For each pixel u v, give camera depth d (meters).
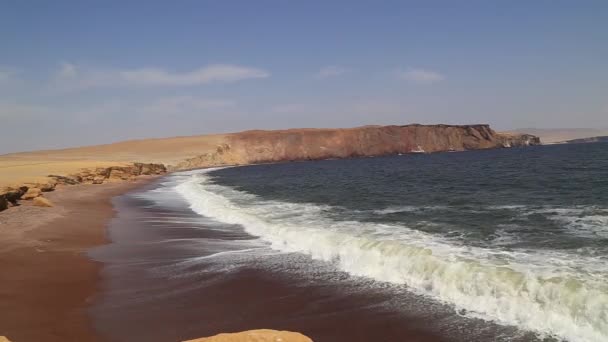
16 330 7.88
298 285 10.12
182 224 19.00
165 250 14.07
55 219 18.89
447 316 7.89
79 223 18.62
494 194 23.91
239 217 19.58
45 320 8.38
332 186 35.66
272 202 25.33
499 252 10.85
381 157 120.75
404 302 8.69
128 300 9.50
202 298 9.57
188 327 8.10
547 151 90.56
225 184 43.97
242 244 14.60
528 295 7.84
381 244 11.57
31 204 22.64
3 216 19.00
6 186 23.00
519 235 13.01
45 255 13.02
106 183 45.72
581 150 83.56
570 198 20.41
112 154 114.69
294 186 37.88
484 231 13.88
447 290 8.95
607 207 17.25
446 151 136.62
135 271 11.70
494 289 8.31
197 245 14.67
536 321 7.24
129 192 36.44
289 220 17.91
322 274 10.83
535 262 9.66
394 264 10.53
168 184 46.66
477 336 7.06
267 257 12.70
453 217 16.97
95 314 8.72
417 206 20.81
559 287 7.59
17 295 9.64
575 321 6.93
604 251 10.57
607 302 6.79
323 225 16.22
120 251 14.02
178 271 11.66
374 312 8.33
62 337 7.63
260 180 48.84
